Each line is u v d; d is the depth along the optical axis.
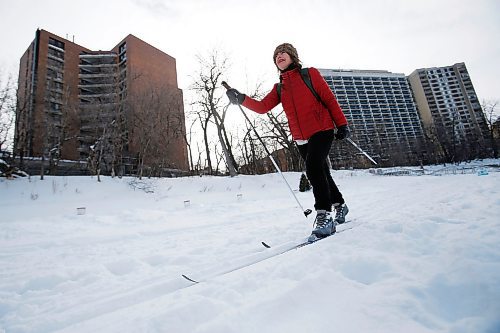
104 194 13.77
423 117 78.00
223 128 25.03
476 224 1.75
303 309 1.01
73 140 25.05
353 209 4.19
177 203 12.36
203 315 1.04
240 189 16.69
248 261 1.83
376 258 1.38
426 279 1.10
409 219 2.10
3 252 3.38
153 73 43.22
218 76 24.11
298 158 25.89
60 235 4.86
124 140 20.53
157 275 1.94
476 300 0.91
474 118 75.25
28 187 13.34
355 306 0.98
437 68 80.00
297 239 2.46
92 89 39.62
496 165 38.44
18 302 1.62
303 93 2.62
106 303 1.40
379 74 76.88
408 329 0.81
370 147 51.91
